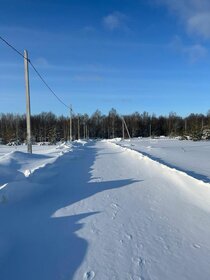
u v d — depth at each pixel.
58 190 9.38
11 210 6.62
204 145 46.16
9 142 76.44
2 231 5.39
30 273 4.24
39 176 10.62
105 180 11.42
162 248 5.14
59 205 7.57
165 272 4.35
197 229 6.05
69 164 17.12
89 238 5.48
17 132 86.38
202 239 5.55
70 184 10.48
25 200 7.62
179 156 24.42
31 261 4.58
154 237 5.61
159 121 128.00
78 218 6.58
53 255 4.79
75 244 5.21
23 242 5.21
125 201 8.14
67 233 5.69
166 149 34.91
